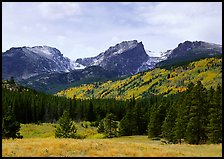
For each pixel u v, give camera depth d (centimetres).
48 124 12288
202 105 5659
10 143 3391
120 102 16962
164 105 8331
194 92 5750
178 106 6862
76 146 3153
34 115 13362
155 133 7925
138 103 9788
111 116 9438
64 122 7181
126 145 3412
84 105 15050
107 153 2911
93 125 12556
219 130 5072
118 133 9262
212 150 3506
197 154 3105
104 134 9388
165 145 3884
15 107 12500
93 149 3106
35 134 9812
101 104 15912
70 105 14738
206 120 5569
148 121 9531
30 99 14088
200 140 5628
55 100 15875
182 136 5938
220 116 5094
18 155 2772
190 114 5644
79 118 14612
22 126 11094
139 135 9181
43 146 3150
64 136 7081
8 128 5878
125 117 9425
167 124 6812
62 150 3019
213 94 5884
